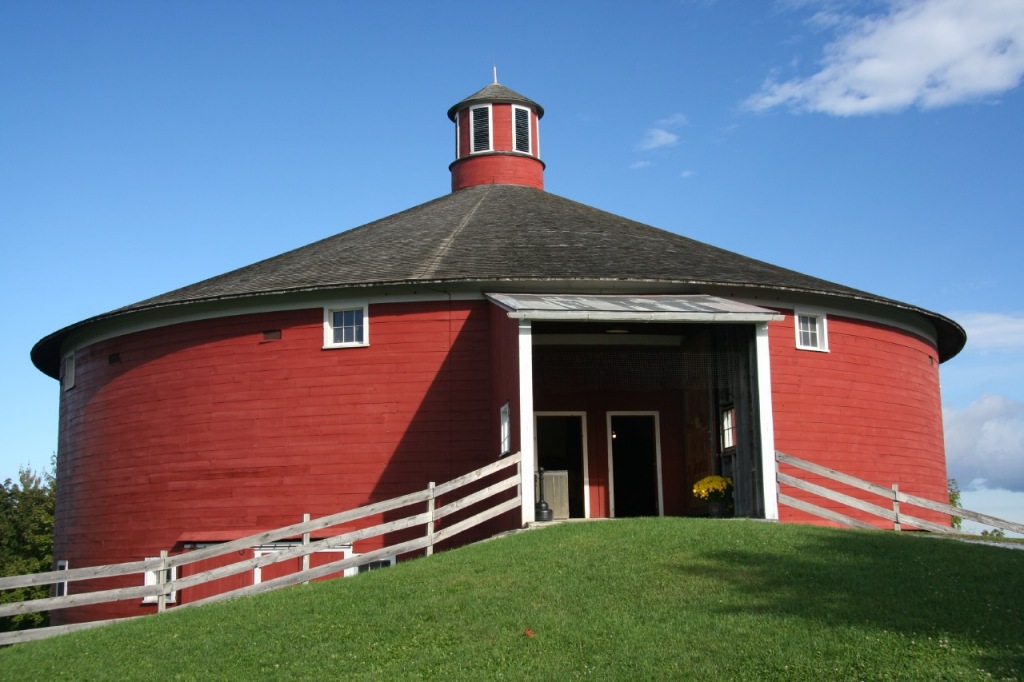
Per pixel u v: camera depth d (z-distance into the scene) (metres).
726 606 11.62
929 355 25.41
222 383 21.45
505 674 10.28
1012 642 10.36
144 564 14.93
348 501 20.33
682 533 15.04
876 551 13.95
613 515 21.55
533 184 28.89
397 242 23.25
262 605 13.38
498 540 15.51
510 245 22.36
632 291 20.53
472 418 20.30
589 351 21.36
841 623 10.91
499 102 28.97
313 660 11.15
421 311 20.70
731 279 20.81
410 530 20.11
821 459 21.64
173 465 21.58
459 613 12.05
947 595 11.81
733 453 19.55
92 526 22.95
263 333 21.34
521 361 17.08
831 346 22.39
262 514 20.64
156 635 12.67
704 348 20.75
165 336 22.36
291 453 20.72
